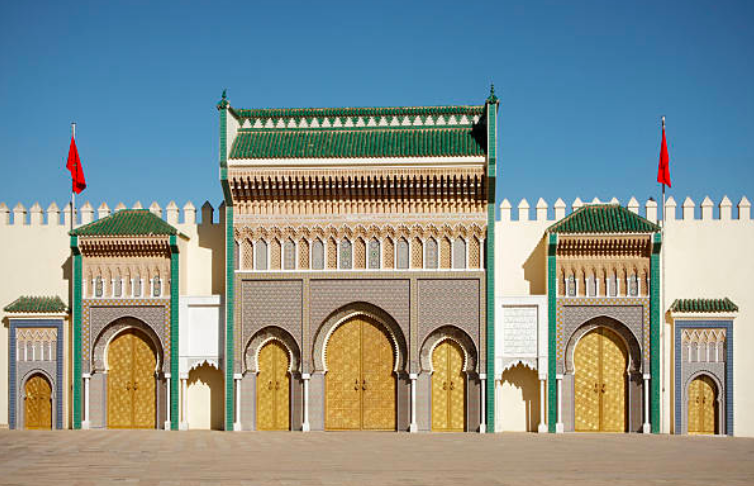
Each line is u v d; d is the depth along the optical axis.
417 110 40.94
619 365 39.47
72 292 42.19
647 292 39.25
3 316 42.53
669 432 39.66
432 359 39.75
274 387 39.91
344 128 40.97
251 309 39.94
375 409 39.69
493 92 39.28
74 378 40.47
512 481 24.23
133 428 40.34
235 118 41.00
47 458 28.72
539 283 41.22
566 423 39.28
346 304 39.72
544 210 41.53
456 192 39.53
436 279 39.59
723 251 41.09
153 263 40.59
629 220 39.44
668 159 41.62
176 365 40.06
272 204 40.16
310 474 25.39
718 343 39.59
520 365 40.34
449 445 33.03
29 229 43.03
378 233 39.94
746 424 40.09
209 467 26.67
